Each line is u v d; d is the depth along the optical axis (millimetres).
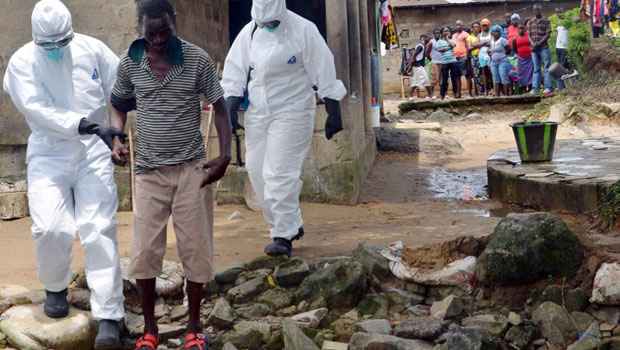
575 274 5328
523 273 5324
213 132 8953
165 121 4777
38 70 5059
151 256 4879
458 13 29031
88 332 5230
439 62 20328
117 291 5105
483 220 7734
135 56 4773
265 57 6227
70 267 5262
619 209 6438
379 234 7152
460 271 5566
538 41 19297
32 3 8898
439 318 5211
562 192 7895
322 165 8945
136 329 5371
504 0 28719
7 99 8844
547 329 5047
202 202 4840
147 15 4625
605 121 15391
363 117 11266
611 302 5078
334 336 5258
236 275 5910
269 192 6219
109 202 5207
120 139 4867
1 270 6414
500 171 9156
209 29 10703
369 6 15305
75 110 5152
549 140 9641
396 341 4887
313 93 6426
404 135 14414
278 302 5625
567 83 18297
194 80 4773
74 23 8820
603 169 8781
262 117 6332
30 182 5176
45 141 5184
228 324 5402
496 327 5070
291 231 6246
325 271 5645
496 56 20453
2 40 8906
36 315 5277
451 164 12539
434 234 7055
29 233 7961
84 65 5180
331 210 8625
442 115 18578
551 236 5328
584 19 19594
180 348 5230
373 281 5711
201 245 4855
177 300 5801
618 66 17406
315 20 13461
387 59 26422
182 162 4820
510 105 18766
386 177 11242
